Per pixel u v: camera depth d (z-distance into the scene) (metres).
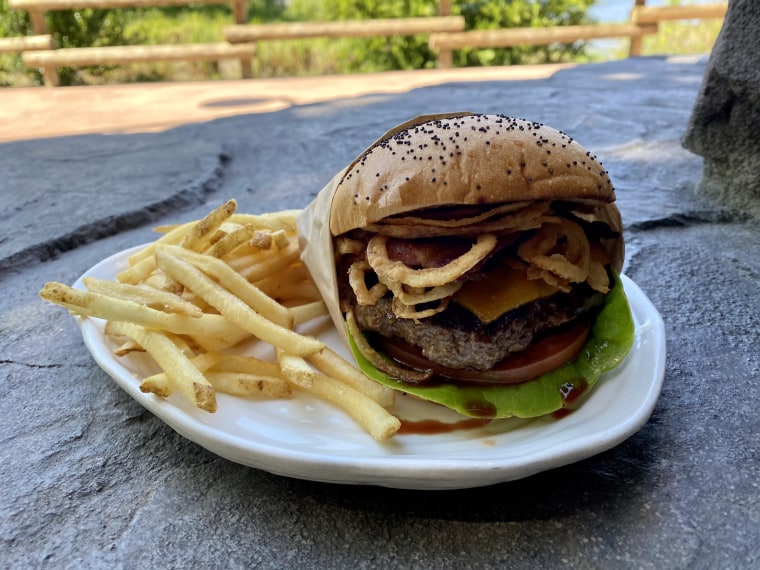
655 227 0.40
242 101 0.97
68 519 0.19
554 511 0.18
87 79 1.62
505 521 0.18
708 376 0.24
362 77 1.18
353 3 1.75
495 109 0.77
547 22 1.74
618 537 0.17
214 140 0.70
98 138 0.73
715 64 0.38
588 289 0.23
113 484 0.20
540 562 0.17
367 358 0.23
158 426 0.23
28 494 0.20
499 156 0.20
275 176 0.57
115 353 0.24
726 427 0.21
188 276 0.25
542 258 0.21
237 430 0.21
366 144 0.66
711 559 0.17
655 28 1.34
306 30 1.30
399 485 0.18
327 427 0.21
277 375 0.24
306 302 0.30
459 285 0.21
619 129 0.66
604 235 0.24
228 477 0.20
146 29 1.80
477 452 0.19
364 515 0.18
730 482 0.19
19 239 0.41
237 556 0.17
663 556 0.17
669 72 0.99
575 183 0.20
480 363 0.21
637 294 0.26
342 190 0.22
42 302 0.33
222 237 0.30
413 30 1.33
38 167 0.60
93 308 0.23
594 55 1.87
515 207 0.20
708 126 0.40
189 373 0.21
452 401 0.21
